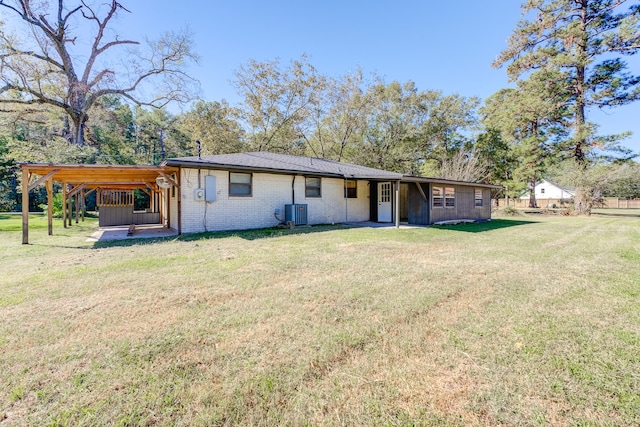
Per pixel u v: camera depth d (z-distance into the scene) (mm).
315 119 27047
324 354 2293
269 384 1941
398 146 28422
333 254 5977
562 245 7332
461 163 23047
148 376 2014
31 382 1946
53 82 18938
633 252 6422
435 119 27875
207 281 4102
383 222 13656
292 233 9219
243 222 10391
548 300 3465
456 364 2174
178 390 1878
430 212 12500
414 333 2639
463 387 1924
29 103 17875
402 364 2174
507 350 2365
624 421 1645
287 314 3023
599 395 1854
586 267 5043
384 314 3039
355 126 27078
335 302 3354
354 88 25781
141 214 13227
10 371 2064
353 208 13867
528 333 2648
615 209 31453
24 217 7250
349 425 1622
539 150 21391
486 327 2766
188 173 9297
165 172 9438
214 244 7125
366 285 3965
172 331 2646
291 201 11625
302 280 4180
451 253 6180
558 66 19109
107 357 2238
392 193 13375
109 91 20156
